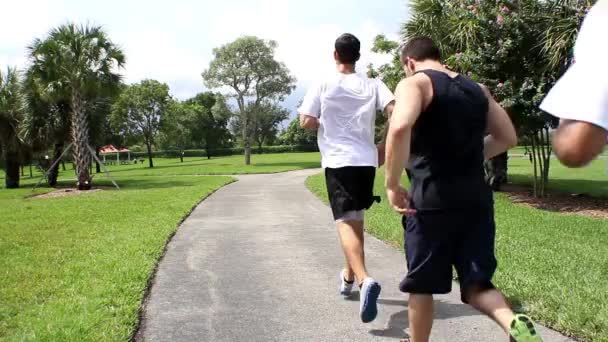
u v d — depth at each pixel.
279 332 3.97
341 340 3.80
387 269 5.75
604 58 1.50
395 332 3.92
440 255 2.75
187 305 4.63
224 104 54.03
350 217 4.16
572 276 5.13
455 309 4.31
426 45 3.01
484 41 12.49
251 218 10.14
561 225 8.81
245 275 5.64
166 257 6.60
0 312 4.42
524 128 12.50
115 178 31.98
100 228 9.22
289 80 51.22
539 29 11.98
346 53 4.29
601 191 15.12
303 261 6.26
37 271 5.83
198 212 11.30
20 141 25.64
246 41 49.09
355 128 4.21
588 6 11.10
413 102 2.65
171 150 88.88
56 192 21.38
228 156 88.44
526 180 19.20
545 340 3.65
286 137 104.56
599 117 1.47
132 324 4.06
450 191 2.70
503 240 7.23
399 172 2.64
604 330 3.64
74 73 21.02
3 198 19.19
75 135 21.73
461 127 2.72
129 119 54.75
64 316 4.19
